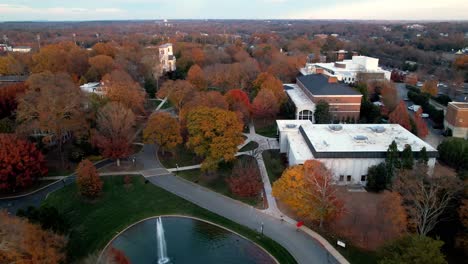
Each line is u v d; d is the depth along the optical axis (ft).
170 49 548.72
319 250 160.97
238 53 581.12
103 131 241.96
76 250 161.99
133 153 267.18
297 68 513.04
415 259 117.91
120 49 554.05
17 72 465.88
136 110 329.31
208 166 222.28
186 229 181.47
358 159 217.77
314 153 216.95
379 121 316.81
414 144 228.63
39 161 216.33
